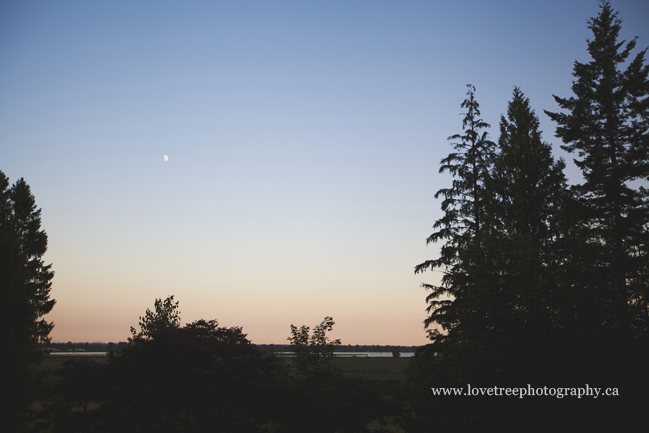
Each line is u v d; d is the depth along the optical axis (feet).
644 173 76.79
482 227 44.93
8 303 49.24
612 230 36.52
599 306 31.76
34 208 126.52
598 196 78.74
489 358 34.14
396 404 49.26
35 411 48.67
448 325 44.19
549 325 32.37
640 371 29.63
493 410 33.50
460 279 41.32
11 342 47.39
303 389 47.01
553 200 61.16
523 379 32.24
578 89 83.56
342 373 57.98
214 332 49.88
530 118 67.56
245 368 46.09
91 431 43.47
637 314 32.01
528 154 63.05
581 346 30.83
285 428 45.83
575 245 34.76
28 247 112.68
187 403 41.60
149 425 43.62
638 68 79.15
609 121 80.64
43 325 112.88
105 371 43.37
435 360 46.44
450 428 37.96
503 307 35.35
